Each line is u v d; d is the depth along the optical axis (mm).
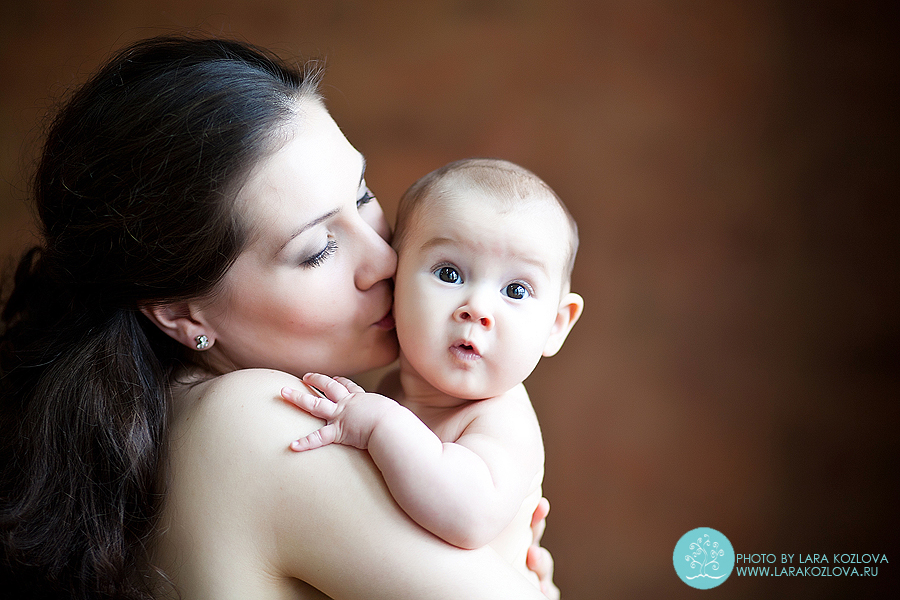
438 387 1145
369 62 3381
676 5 3168
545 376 3248
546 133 3283
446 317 1122
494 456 1036
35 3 3418
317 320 1143
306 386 1100
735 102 3117
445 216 1146
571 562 3184
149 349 1151
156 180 1044
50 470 1086
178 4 3398
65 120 1132
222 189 1032
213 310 1138
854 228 3004
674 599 3094
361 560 949
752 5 3092
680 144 3176
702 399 3139
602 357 3223
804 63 3045
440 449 984
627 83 3219
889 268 2963
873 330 2973
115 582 1041
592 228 3238
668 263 3184
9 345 1265
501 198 1147
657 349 3188
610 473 3191
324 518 961
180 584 1014
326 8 3383
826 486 2992
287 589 1019
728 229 3129
